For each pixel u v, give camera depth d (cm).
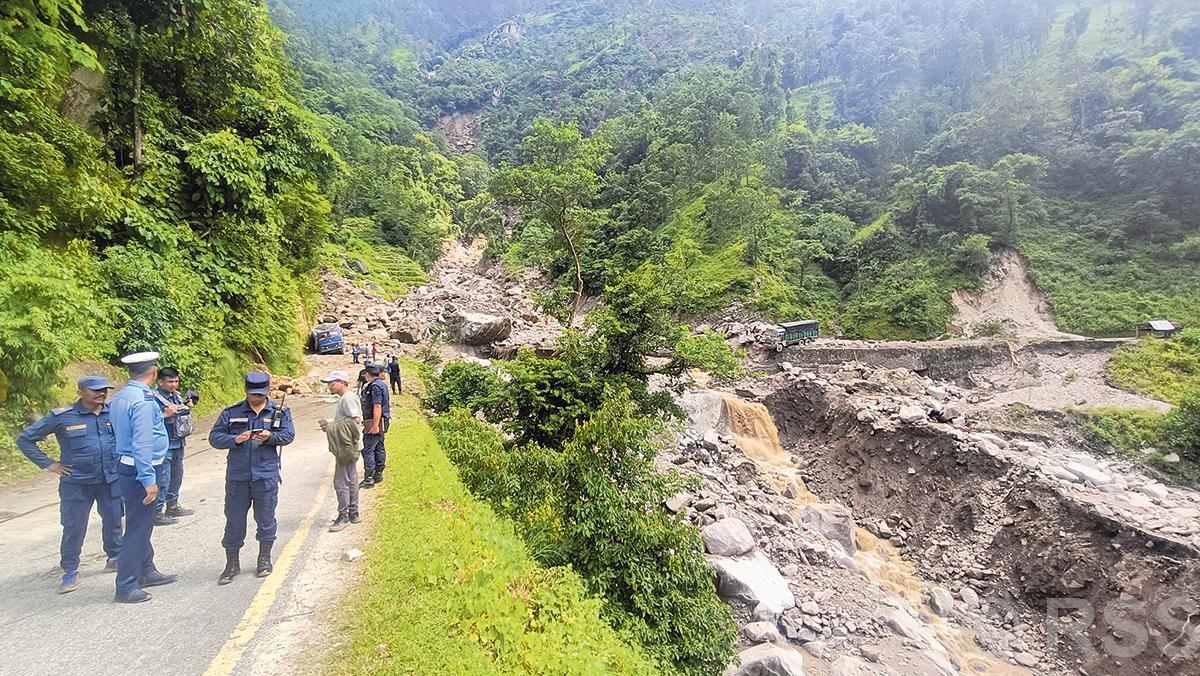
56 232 1390
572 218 2956
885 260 5666
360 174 7056
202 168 1775
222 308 1877
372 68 16788
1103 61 7694
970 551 1852
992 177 5481
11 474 953
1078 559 1591
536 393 1656
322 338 3284
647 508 1115
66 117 1554
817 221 6438
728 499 1903
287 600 589
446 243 8831
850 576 1653
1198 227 5009
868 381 3045
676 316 1998
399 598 594
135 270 1456
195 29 1811
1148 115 6228
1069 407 2784
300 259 3036
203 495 939
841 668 1237
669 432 1983
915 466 2209
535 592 729
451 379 1930
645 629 880
